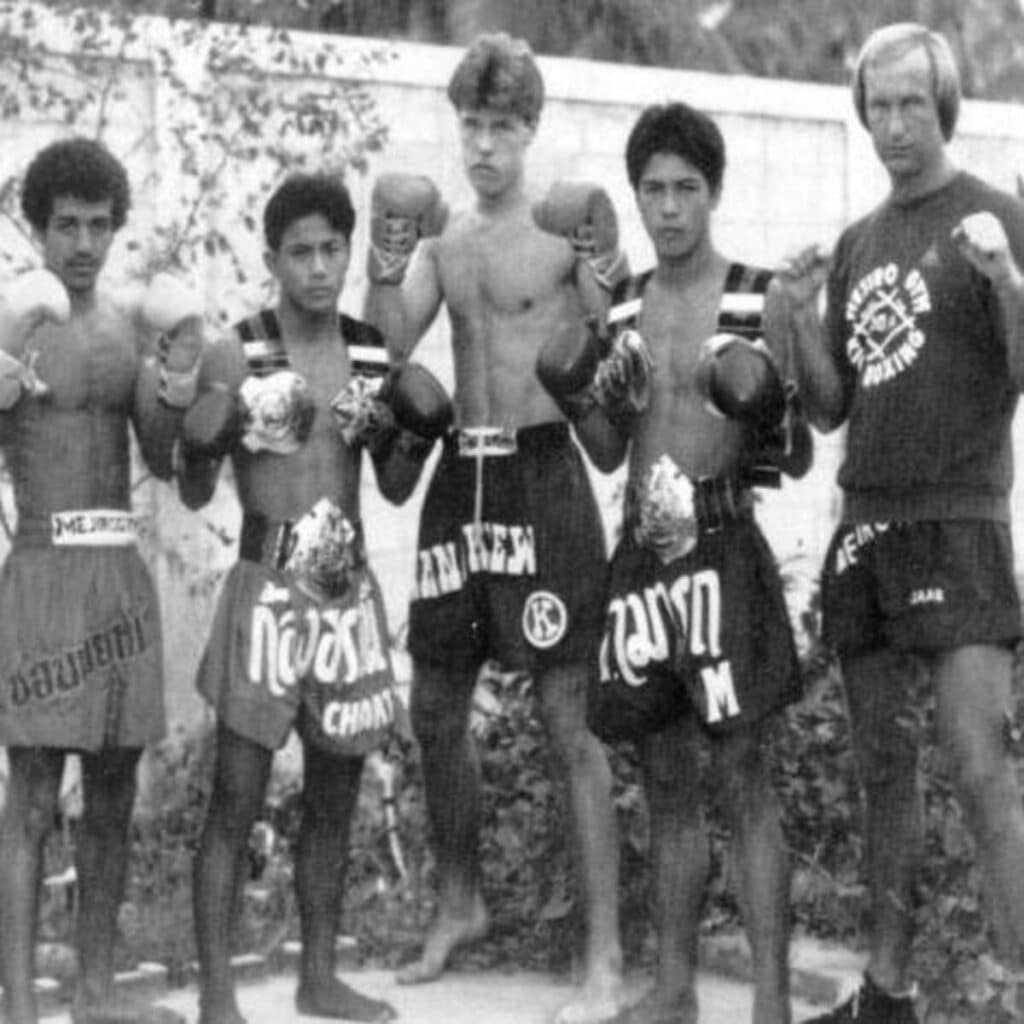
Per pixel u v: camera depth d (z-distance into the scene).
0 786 10.12
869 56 7.90
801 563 12.84
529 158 11.95
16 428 8.02
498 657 8.94
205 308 10.76
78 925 8.34
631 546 8.15
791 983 8.99
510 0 17.22
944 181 7.91
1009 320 7.51
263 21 11.95
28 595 7.98
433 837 9.41
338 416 8.41
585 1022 8.55
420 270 8.99
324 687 8.36
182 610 11.09
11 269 10.38
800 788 9.59
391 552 11.66
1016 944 7.92
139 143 10.83
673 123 8.12
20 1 10.39
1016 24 21.11
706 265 8.20
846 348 8.05
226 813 8.34
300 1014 8.70
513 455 8.81
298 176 8.59
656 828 8.35
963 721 7.80
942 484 7.80
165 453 8.16
